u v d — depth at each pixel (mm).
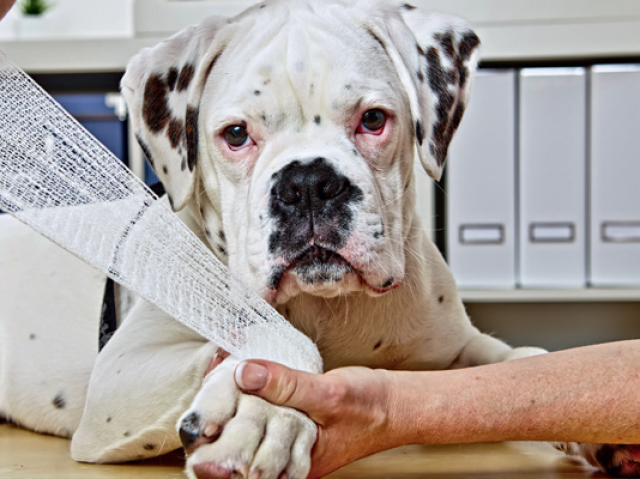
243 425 726
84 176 845
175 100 1235
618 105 2096
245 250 1105
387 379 849
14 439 1403
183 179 1217
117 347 1179
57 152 835
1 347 1553
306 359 870
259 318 890
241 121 1142
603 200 2115
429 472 1026
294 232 1041
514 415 844
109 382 1114
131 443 1071
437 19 1291
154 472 1053
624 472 969
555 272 2145
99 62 2125
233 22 1264
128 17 2967
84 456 1129
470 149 2135
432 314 1316
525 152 2131
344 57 1157
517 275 2156
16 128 823
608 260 2123
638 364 872
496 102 2121
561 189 2127
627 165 2105
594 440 869
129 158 2229
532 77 2115
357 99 1138
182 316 849
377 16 1250
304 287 1058
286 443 729
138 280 839
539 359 900
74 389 1433
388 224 1161
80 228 825
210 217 1242
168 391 1031
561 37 2070
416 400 837
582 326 2256
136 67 1296
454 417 834
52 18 2951
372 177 1116
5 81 831
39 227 808
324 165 1054
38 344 1521
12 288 1599
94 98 2236
